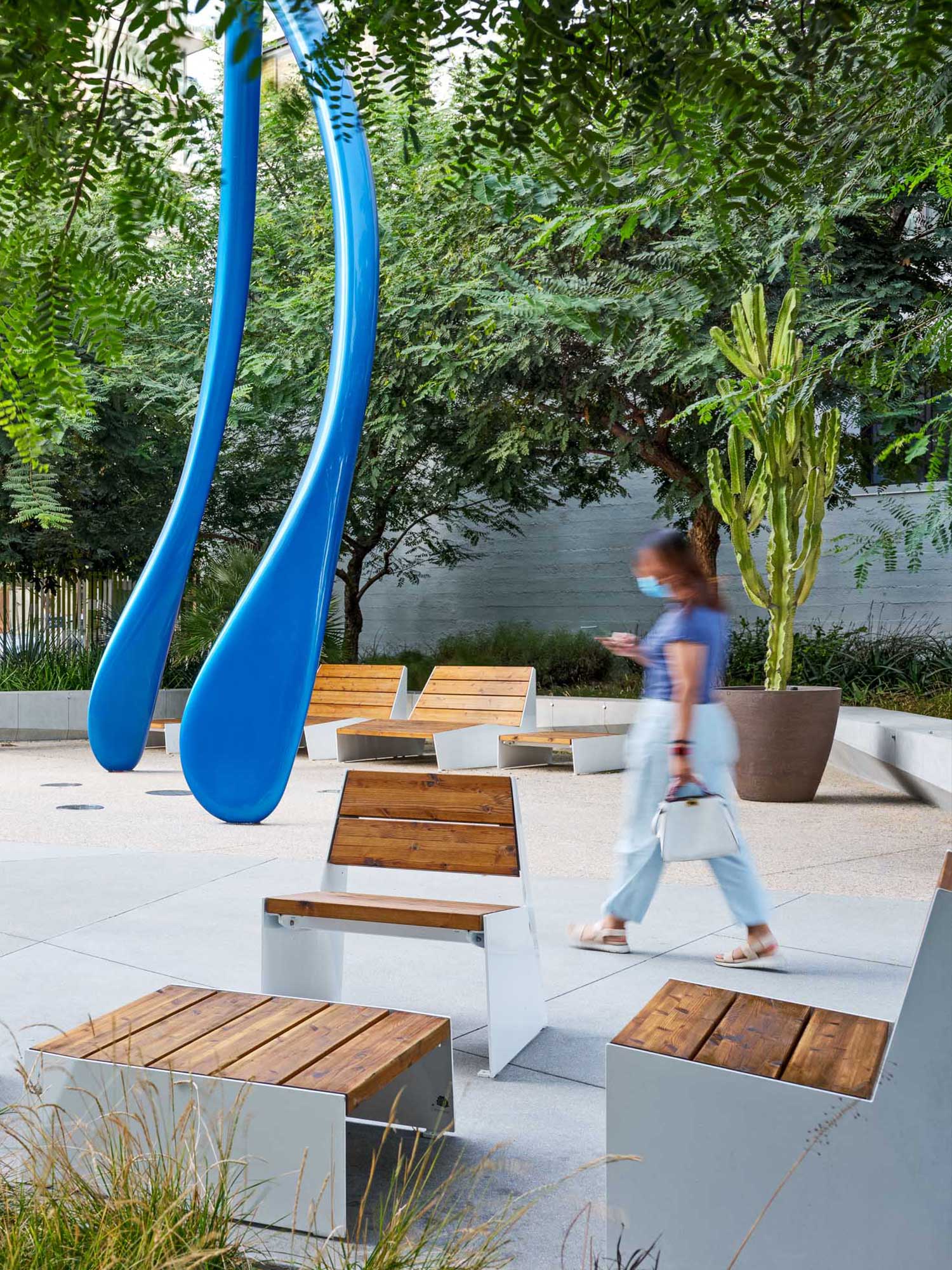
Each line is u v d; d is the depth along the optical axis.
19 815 9.23
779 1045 2.50
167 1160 2.47
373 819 4.52
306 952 4.20
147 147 0.92
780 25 1.05
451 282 11.96
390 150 9.98
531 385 13.38
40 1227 2.11
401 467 15.54
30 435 1.07
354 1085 2.67
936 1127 2.19
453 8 0.94
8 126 0.88
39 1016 4.15
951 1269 2.18
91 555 16.02
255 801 8.92
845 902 6.00
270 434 17.56
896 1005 4.29
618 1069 2.41
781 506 9.90
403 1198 2.84
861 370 3.75
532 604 21.31
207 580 16.36
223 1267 2.17
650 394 13.25
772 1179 2.29
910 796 10.11
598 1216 2.74
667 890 6.39
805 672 15.62
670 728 4.90
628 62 1.00
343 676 14.41
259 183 12.95
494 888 6.51
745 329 9.07
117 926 5.50
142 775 11.95
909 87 1.89
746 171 1.13
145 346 12.48
